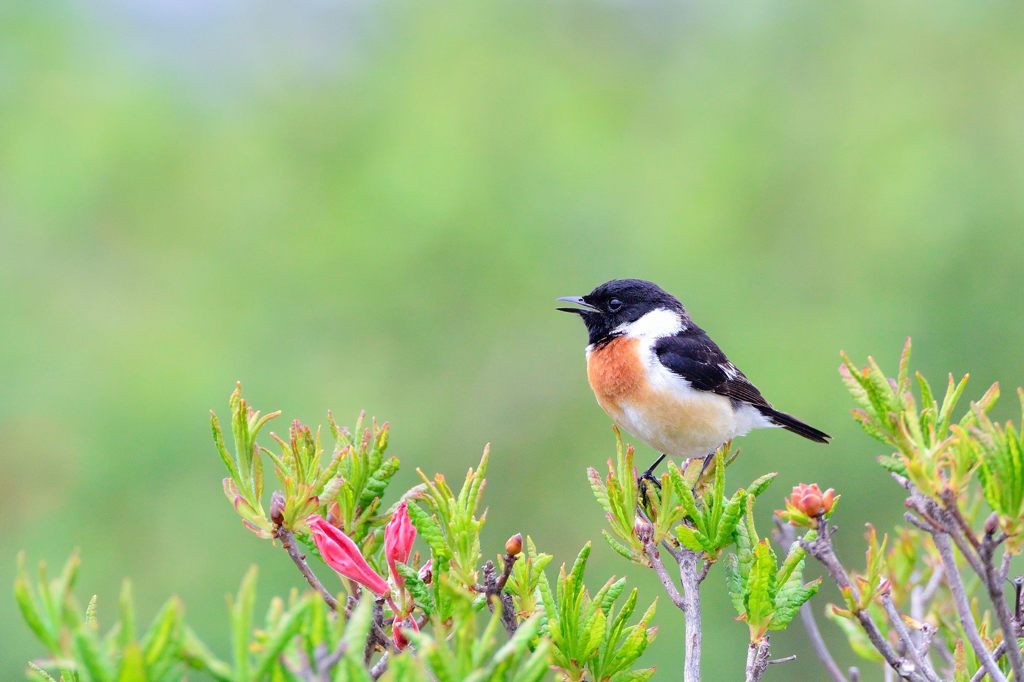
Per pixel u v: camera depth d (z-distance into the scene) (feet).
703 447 25.35
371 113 61.11
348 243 55.72
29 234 55.31
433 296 55.26
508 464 53.57
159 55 63.10
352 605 13.11
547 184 57.26
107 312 54.39
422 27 64.49
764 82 60.70
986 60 56.03
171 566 44.96
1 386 49.06
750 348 51.72
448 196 55.77
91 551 45.09
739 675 41.93
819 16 60.85
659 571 13.80
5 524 45.68
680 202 56.90
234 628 8.66
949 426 12.18
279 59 64.03
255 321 54.13
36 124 57.88
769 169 57.31
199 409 48.47
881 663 17.72
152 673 8.39
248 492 13.35
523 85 60.70
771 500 47.06
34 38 60.13
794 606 12.88
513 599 12.89
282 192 58.70
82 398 49.01
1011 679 13.74
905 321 49.88
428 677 9.66
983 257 50.26
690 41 65.87
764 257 55.21
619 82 64.59
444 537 12.78
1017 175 51.67
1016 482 11.16
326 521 13.92
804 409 48.83
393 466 14.47
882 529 46.24
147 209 57.41
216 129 61.36
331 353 54.08
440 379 54.54
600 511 52.26
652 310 25.80
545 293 55.57
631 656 12.40
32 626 8.61
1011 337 48.96
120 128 57.77
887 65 58.23
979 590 25.76
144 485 46.52
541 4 65.36
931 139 54.39
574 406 54.13
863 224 53.78
